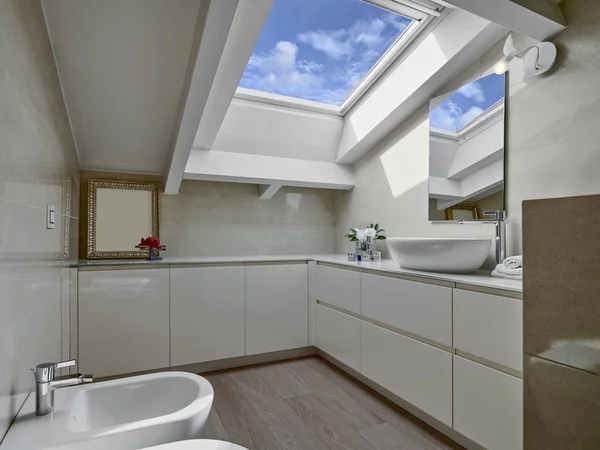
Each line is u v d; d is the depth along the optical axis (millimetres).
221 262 2527
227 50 1824
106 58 1704
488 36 1914
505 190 1897
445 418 1656
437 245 1777
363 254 2645
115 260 2490
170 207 2875
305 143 2982
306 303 2803
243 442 1680
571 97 1608
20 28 971
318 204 3461
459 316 1588
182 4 1534
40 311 1146
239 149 2795
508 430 1375
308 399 2105
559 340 1048
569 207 1026
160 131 2297
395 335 1971
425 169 2436
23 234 934
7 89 812
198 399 1168
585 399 986
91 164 2539
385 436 1729
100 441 920
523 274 1148
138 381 1316
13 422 897
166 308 2371
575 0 1583
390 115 2557
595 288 968
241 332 2584
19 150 907
